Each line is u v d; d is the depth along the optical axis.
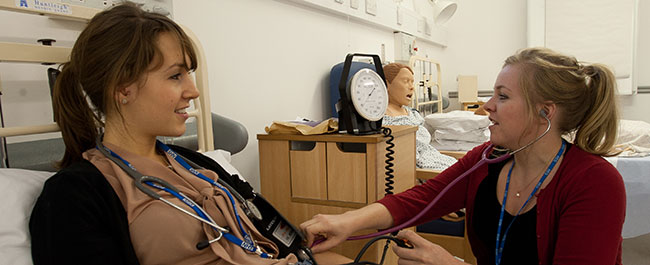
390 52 3.46
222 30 1.78
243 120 1.92
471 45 4.80
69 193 0.67
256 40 1.98
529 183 0.91
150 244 0.72
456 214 1.93
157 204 0.73
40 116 1.17
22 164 1.02
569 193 0.82
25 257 0.70
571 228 0.79
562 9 4.16
